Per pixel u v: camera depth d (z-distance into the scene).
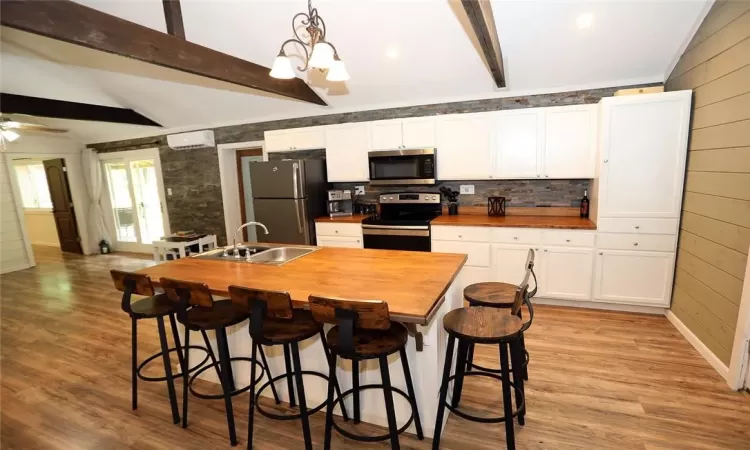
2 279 5.46
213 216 5.87
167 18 2.56
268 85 3.51
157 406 2.36
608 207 3.23
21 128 3.77
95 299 4.43
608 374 2.46
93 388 2.57
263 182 4.46
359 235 4.24
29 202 8.08
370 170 4.28
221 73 2.96
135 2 2.97
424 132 4.05
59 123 5.71
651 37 2.97
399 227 4.00
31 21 1.79
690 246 2.86
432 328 1.87
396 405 2.02
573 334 3.02
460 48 3.32
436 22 3.02
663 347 2.77
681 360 2.59
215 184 5.73
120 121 5.14
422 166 4.04
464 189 4.27
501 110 3.77
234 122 5.33
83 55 3.72
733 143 2.30
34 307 4.22
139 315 2.10
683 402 2.16
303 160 4.33
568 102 3.71
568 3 2.75
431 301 1.66
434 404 1.94
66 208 6.88
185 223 6.15
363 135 4.31
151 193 6.52
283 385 2.34
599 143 3.26
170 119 5.47
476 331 1.64
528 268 1.77
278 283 2.02
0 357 3.04
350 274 2.14
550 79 3.60
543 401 2.22
